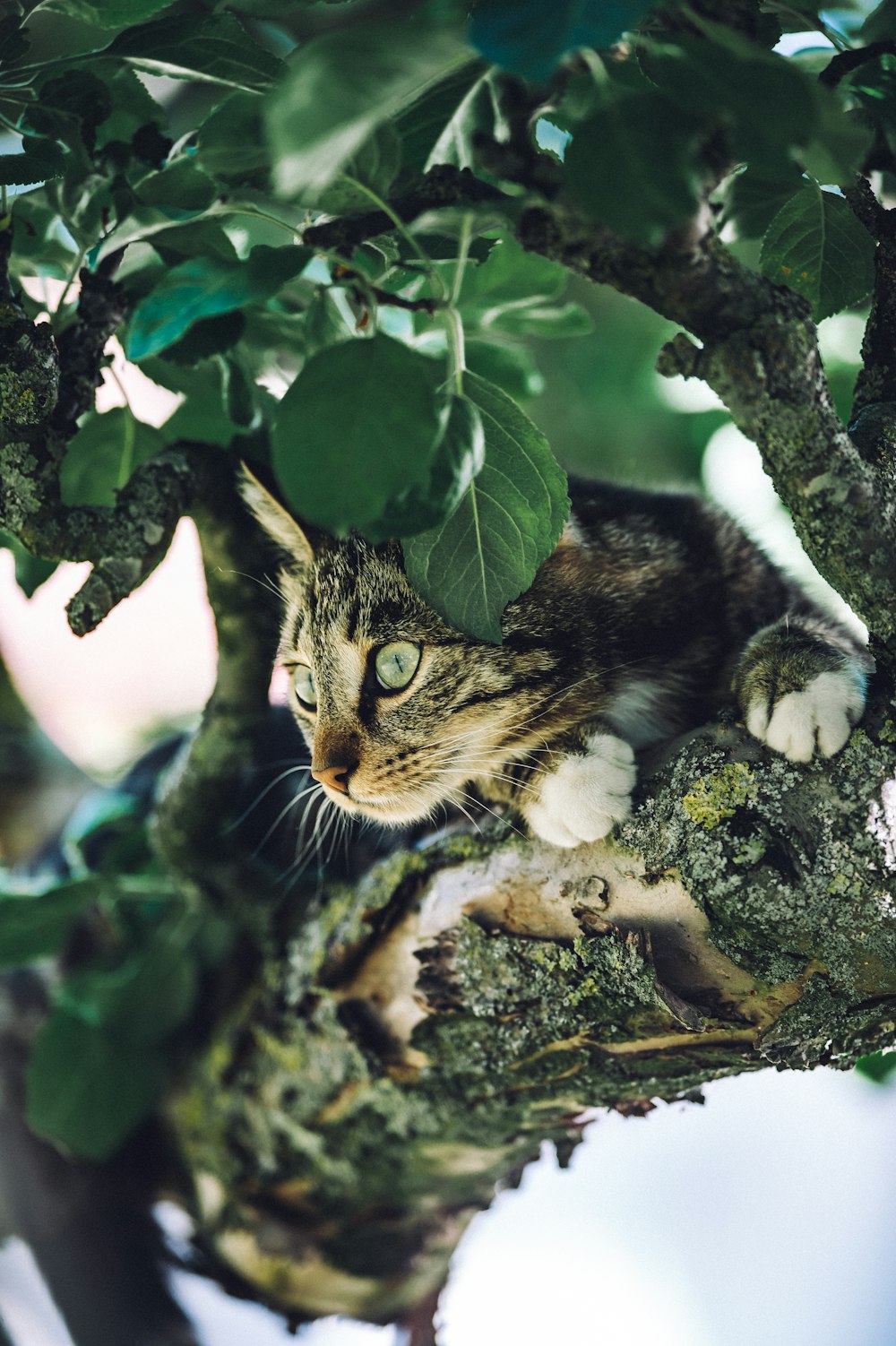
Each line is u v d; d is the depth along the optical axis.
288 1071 2.63
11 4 2.28
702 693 2.68
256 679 2.76
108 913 3.23
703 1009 1.99
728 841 1.89
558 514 1.95
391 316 2.64
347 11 2.97
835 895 1.81
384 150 1.73
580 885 2.07
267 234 3.02
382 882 2.34
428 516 1.70
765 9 2.07
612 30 1.31
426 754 2.68
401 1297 2.93
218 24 1.98
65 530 2.18
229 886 2.92
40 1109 2.99
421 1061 2.39
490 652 2.62
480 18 1.34
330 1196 2.74
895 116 1.88
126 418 2.59
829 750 1.88
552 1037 2.18
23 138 2.11
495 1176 2.72
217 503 2.58
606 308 4.64
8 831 4.16
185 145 2.17
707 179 1.63
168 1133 3.08
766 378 1.75
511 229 1.79
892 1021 1.93
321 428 1.57
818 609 2.82
